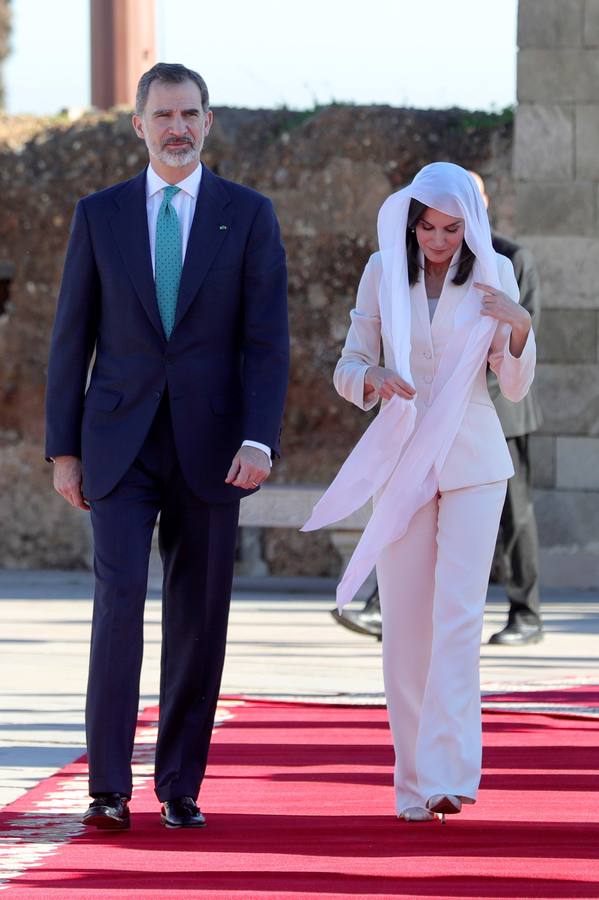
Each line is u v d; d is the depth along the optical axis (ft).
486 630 118.01
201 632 59.11
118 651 57.52
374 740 75.87
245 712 83.46
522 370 60.34
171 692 59.31
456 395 60.18
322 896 47.65
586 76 143.23
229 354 59.72
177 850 54.34
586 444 143.02
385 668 61.46
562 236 143.54
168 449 59.00
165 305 58.85
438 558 60.18
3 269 162.50
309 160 156.87
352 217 155.84
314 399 157.07
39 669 98.32
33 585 145.59
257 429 58.39
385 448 60.90
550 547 143.95
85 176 160.56
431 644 61.05
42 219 160.97
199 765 59.41
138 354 58.90
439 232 59.93
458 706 58.54
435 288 61.72
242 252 59.26
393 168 155.84
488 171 153.48
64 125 164.14
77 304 59.77
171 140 58.59
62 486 60.39
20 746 75.05
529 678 95.09
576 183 143.33
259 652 105.81
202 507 58.95
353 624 110.73
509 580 110.73
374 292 63.16
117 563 57.93
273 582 149.38
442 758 58.23
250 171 157.89
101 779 57.00
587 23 142.92
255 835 57.00
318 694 88.99
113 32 221.87
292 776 67.56
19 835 56.80
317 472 155.63
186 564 59.36
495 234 105.50
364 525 139.64
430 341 61.16
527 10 143.64
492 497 60.59
